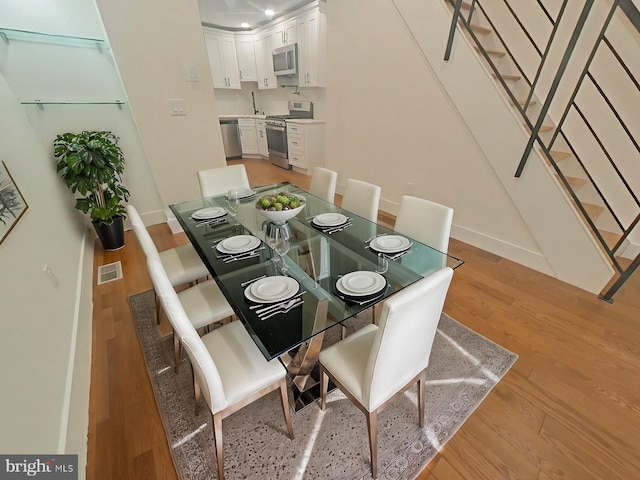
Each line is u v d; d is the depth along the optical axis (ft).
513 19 9.17
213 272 4.55
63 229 7.20
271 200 5.18
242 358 3.88
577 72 8.29
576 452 3.97
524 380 4.98
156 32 8.64
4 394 2.98
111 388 4.91
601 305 6.74
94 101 9.30
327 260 4.91
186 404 4.63
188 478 3.72
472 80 7.96
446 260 4.82
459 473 3.76
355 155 12.62
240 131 21.74
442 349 5.62
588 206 8.27
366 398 3.37
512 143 7.66
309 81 16.12
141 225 4.44
